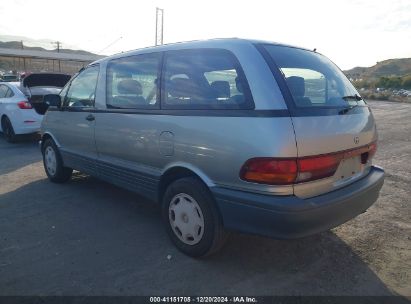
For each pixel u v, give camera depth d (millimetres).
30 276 2967
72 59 67750
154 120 3449
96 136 4316
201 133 3004
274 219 2621
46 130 5461
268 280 2945
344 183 3047
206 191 3053
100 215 4277
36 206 4559
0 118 9125
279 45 3287
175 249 3436
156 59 3613
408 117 15828
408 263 3236
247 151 2695
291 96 2750
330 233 3820
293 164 2600
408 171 6387
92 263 3176
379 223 4105
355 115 3189
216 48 3148
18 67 92125
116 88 4070
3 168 6453
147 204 4656
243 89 2842
